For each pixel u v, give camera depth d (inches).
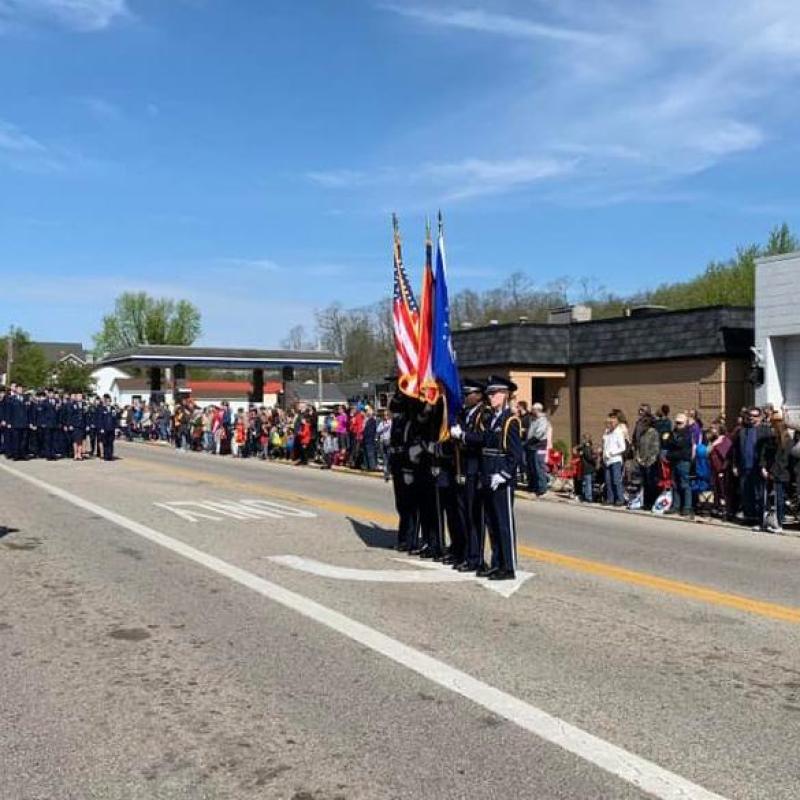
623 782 165.0
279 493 671.8
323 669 230.7
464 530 366.0
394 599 308.8
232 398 3363.7
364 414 933.2
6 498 608.4
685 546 447.5
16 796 160.4
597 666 234.4
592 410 994.7
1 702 207.8
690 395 880.9
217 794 160.9
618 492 635.5
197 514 532.1
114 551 401.4
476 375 1051.3
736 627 276.1
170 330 3905.0
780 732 189.9
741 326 852.6
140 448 1346.0
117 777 167.9
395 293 404.2
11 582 335.6
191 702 207.2
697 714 200.1
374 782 165.3
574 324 1014.4
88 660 239.3
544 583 339.6
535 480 685.3
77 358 4731.8
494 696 210.5
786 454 506.9
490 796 159.6
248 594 315.0
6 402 983.6
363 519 517.7
